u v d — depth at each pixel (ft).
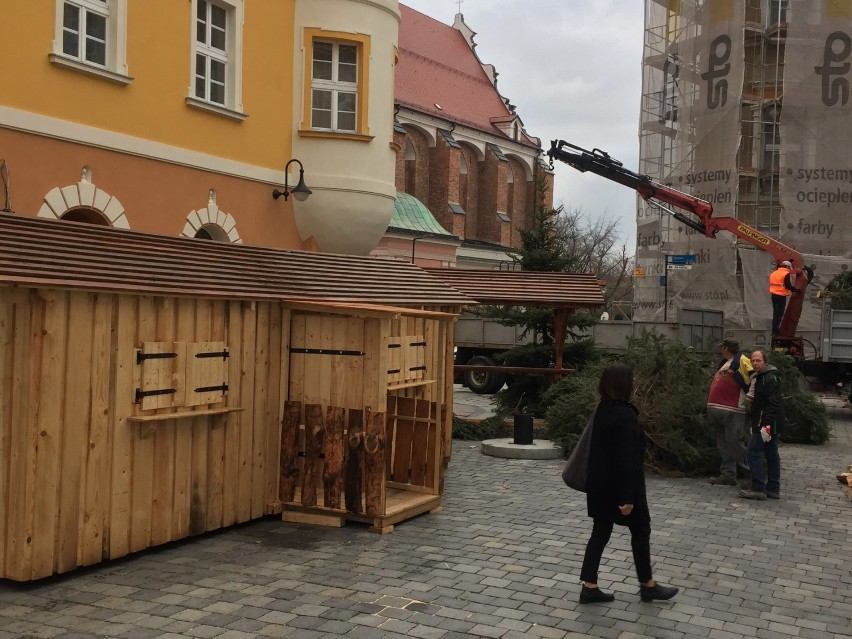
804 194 88.33
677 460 41.55
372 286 35.76
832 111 87.76
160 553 24.95
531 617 20.30
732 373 38.04
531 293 53.21
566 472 21.99
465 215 187.83
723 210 89.86
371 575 23.21
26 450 21.39
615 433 21.27
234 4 48.88
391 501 30.22
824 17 87.45
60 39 38.04
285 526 28.58
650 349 44.52
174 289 24.90
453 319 32.12
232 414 27.73
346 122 55.98
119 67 41.16
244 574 23.02
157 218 44.06
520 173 207.00
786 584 23.86
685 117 94.07
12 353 21.65
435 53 200.44
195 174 46.57
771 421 35.53
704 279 90.12
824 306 72.08
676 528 30.37
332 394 29.09
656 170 103.35
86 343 22.68
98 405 23.04
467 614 20.33
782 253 78.02
